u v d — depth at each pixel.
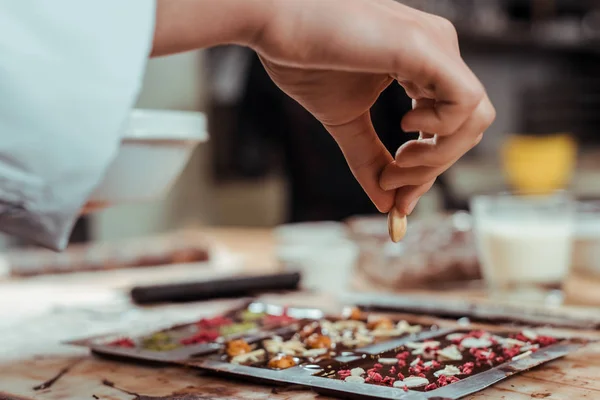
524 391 0.62
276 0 0.56
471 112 0.57
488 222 0.90
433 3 2.55
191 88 2.38
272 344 0.70
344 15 0.56
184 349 0.70
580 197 2.45
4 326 0.82
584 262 1.00
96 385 0.66
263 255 1.21
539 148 1.76
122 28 0.55
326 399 0.62
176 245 1.17
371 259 0.99
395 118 1.72
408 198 0.62
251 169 2.52
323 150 2.03
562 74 3.38
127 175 0.76
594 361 0.67
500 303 0.89
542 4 2.95
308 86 0.59
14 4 0.54
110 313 0.85
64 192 0.57
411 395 0.60
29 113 0.55
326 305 0.85
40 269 1.08
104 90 0.55
